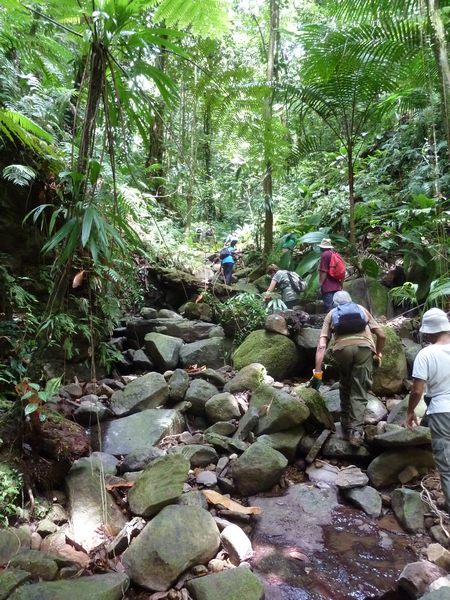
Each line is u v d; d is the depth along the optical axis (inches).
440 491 116.0
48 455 111.6
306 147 248.5
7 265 143.2
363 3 159.6
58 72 133.3
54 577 84.5
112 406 154.7
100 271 155.6
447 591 77.0
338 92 215.3
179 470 109.5
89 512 102.3
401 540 105.4
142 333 213.8
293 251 295.9
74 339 167.5
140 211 215.5
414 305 209.3
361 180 303.9
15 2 79.4
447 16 125.9
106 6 74.4
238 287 269.1
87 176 87.7
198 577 86.9
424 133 271.6
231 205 442.6
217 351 193.6
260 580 90.0
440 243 191.6
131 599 86.0
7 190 144.9
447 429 99.5
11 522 97.5
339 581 93.4
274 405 139.3
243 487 119.5
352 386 133.9
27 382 100.4
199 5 66.1
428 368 103.0
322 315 207.6
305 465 134.3
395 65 197.0
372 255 249.0
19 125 108.2
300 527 109.0
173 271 257.8
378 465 124.6
